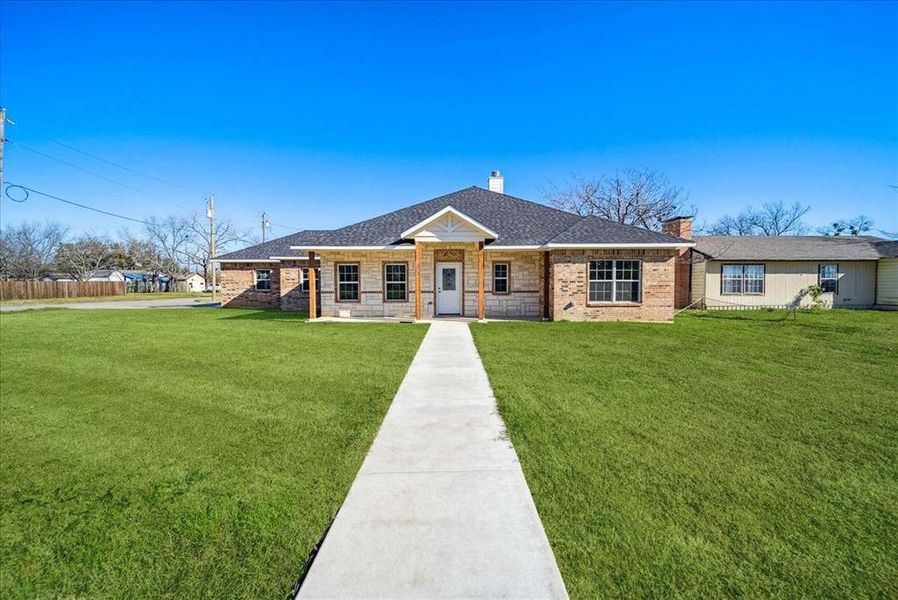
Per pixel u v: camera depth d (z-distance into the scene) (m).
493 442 4.78
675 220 23.88
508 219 19.81
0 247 55.09
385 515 3.37
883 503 3.52
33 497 3.77
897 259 22.09
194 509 3.52
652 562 2.82
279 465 4.29
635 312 16.20
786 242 25.03
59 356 9.85
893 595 2.55
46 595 2.66
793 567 2.78
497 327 14.52
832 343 11.12
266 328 14.60
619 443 4.71
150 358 9.52
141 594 2.63
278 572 2.79
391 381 7.43
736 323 15.63
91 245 65.31
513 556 2.88
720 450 4.52
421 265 18.42
